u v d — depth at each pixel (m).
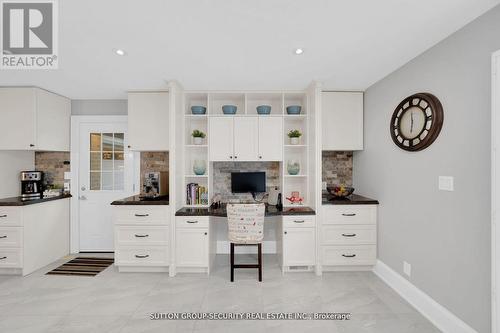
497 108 1.62
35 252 3.19
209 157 3.32
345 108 3.42
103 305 2.41
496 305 1.63
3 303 2.45
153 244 3.08
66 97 3.69
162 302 2.46
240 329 2.07
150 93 3.38
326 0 1.58
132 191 3.82
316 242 3.05
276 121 3.35
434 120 2.13
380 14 1.73
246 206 2.82
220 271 3.17
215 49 2.22
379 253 3.06
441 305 2.10
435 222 2.17
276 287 2.75
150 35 1.98
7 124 3.18
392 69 2.70
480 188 1.76
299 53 2.30
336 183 3.79
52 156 3.79
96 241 3.83
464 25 1.87
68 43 2.10
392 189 2.79
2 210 3.01
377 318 2.21
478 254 1.78
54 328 2.07
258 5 1.62
